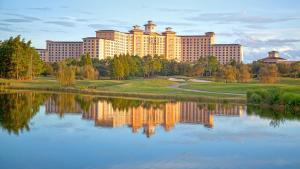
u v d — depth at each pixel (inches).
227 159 1266.0
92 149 1382.9
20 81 6077.8
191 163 1214.3
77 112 2475.4
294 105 2881.4
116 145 1450.5
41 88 4975.4
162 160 1243.2
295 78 7573.8
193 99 3575.3
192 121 2130.9
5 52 6412.4
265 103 3134.8
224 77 6417.3
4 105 2773.1
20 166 1163.3
